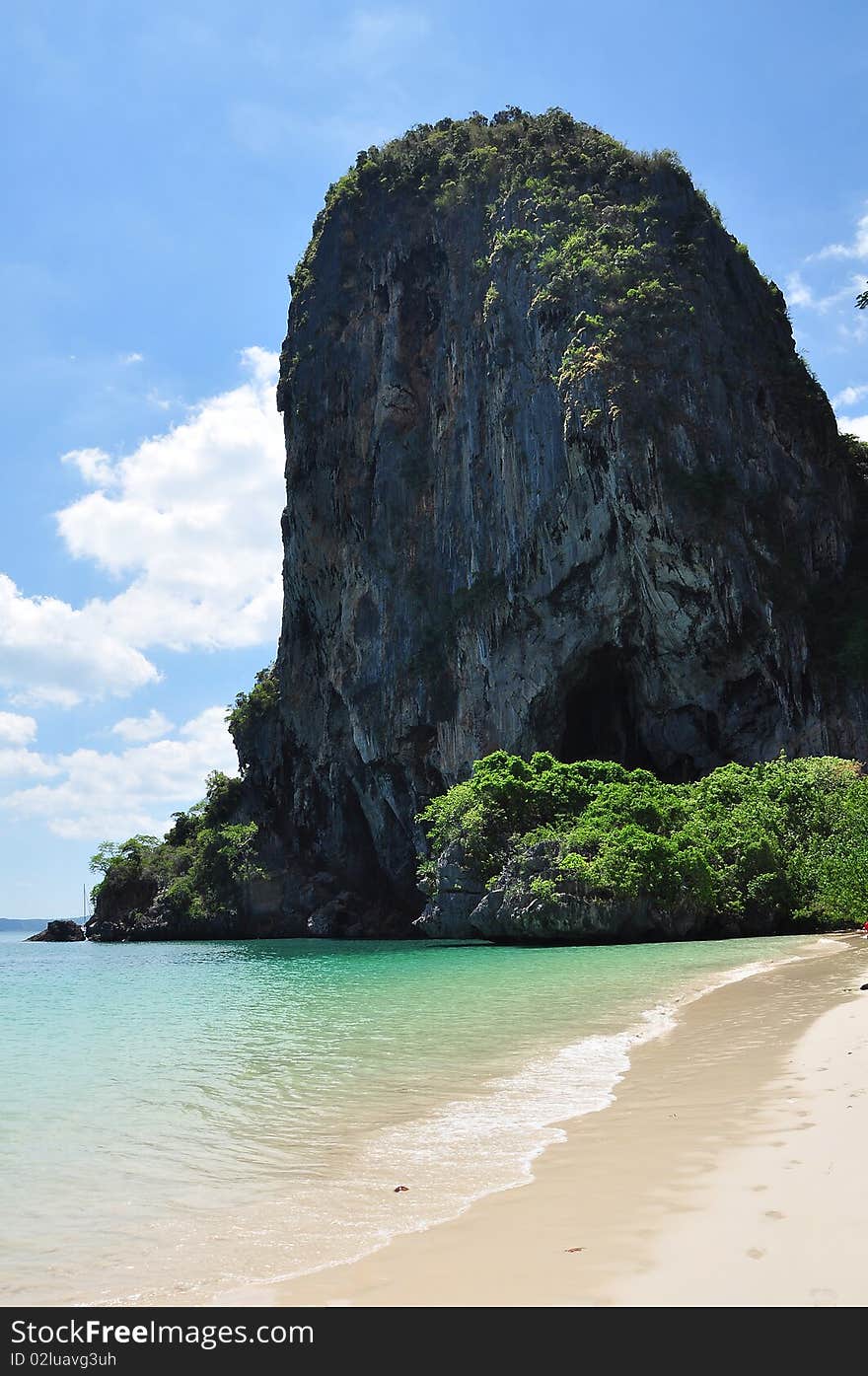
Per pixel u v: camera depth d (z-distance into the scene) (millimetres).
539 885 44281
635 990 21844
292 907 87188
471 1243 6410
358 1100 11648
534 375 74000
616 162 85312
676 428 66500
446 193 88750
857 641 61438
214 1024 20281
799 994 19047
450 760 73938
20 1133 10492
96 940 100750
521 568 71438
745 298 81125
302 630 93188
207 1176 8711
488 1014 19047
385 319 88688
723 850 45938
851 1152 7668
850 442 80750
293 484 91125
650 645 66938
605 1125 9523
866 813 47188
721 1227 6246
